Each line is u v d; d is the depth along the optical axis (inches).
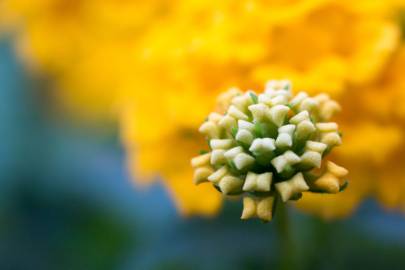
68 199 8.3
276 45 6.4
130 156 7.4
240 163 5.1
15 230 8.4
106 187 8.1
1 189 8.8
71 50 8.2
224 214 7.5
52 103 9.9
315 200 6.2
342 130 6.3
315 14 6.4
